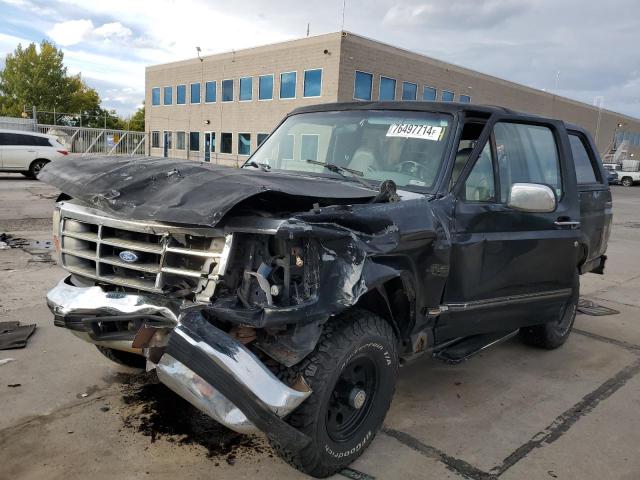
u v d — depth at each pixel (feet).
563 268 14.35
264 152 14.70
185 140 137.49
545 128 14.71
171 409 11.78
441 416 12.24
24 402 11.81
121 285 9.44
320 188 9.57
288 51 105.60
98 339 9.90
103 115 223.92
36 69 186.50
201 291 8.59
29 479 9.22
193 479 9.43
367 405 10.16
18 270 22.71
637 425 12.23
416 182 11.59
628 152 200.03
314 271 8.50
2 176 66.54
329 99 99.14
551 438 11.48
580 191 16.79
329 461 9.32
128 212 8.66
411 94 110.01
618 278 28.37
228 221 8.43
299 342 8.67
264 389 7.84
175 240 8.90
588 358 16.42
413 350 11.27
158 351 8.95
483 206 11.96
